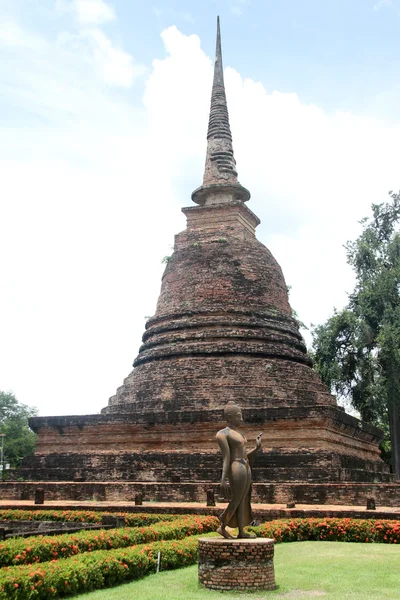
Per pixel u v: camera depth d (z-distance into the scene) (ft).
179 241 136.26
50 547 50.90
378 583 45.70
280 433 103.24
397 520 71.77
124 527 67.82
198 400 111.65
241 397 111.24
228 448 49.14
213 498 83.41
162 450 108.88
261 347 119.24
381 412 161.27
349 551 61.16
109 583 46.52
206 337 120.47
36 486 104.73
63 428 116.57
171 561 52.75
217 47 155.74
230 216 135.64
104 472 109.60
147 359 124.26
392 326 152.56
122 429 112.16
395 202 174.19
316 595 42.06
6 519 82.28
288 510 77.92
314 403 114.83
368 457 125.59
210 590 43.96
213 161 143.64
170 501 96.27
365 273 168.35
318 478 97.30
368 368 160.15
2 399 322.75
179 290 128.88
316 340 168.76
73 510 85.46
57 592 42.39
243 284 126.52
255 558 44.39
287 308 132.87
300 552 60.54
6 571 42.11
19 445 300.61
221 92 149.59
